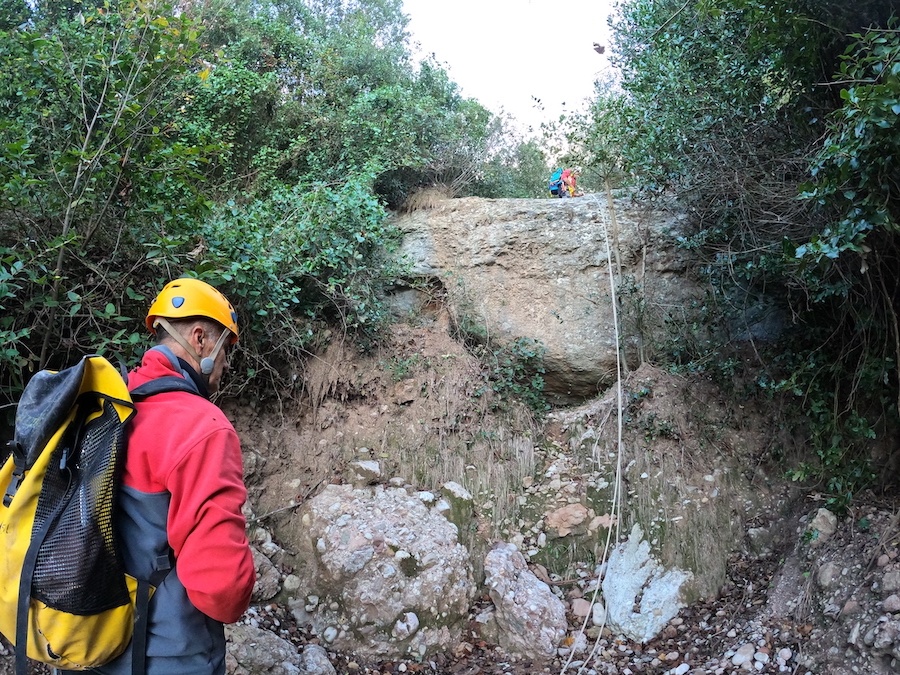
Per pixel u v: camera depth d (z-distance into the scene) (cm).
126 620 165
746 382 510
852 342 434
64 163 341
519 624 395
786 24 368
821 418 441
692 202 514
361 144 702
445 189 747
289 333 495
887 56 291
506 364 557
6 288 306
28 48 366
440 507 464
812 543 399
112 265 393
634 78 538
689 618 406
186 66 378
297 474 464
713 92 462
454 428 511
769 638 363
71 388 164
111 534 159
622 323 562
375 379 525
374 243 576
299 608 394
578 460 509
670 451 491
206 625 179
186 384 188
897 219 328
